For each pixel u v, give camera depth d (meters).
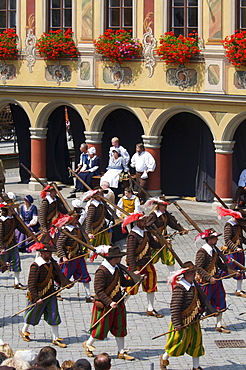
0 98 33.91
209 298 17.66
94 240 22.31
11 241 20.52
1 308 19.39
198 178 31.84
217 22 29.27
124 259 24.25
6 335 17.58
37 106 33.28
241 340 17.56
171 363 16.25
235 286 21.39
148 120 31.14
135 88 31.14
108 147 33.84
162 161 32.66
